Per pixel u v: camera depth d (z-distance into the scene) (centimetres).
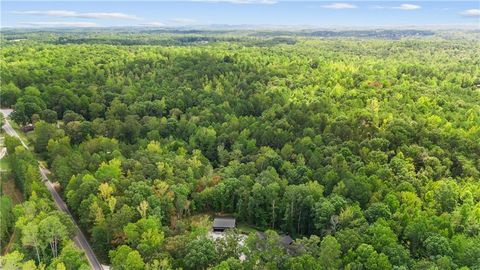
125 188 13562
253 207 13750
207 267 10419
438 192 13262
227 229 12494
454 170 15750
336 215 12462
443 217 12044
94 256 11931
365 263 9875
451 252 10438
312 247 10781
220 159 17550
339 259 10031
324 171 14812
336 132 18325
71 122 19825
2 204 12738
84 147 17275
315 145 17212
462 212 12256
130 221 11900
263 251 10462
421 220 11281
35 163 15725
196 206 14225
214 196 14212
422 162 15838
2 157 17762
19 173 14925
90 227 12800
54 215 11538
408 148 16375
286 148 16912
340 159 15512
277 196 13800
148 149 17100
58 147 16800
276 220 13775
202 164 16475
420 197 13625
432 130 18038
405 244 11238
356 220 11762
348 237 10775
